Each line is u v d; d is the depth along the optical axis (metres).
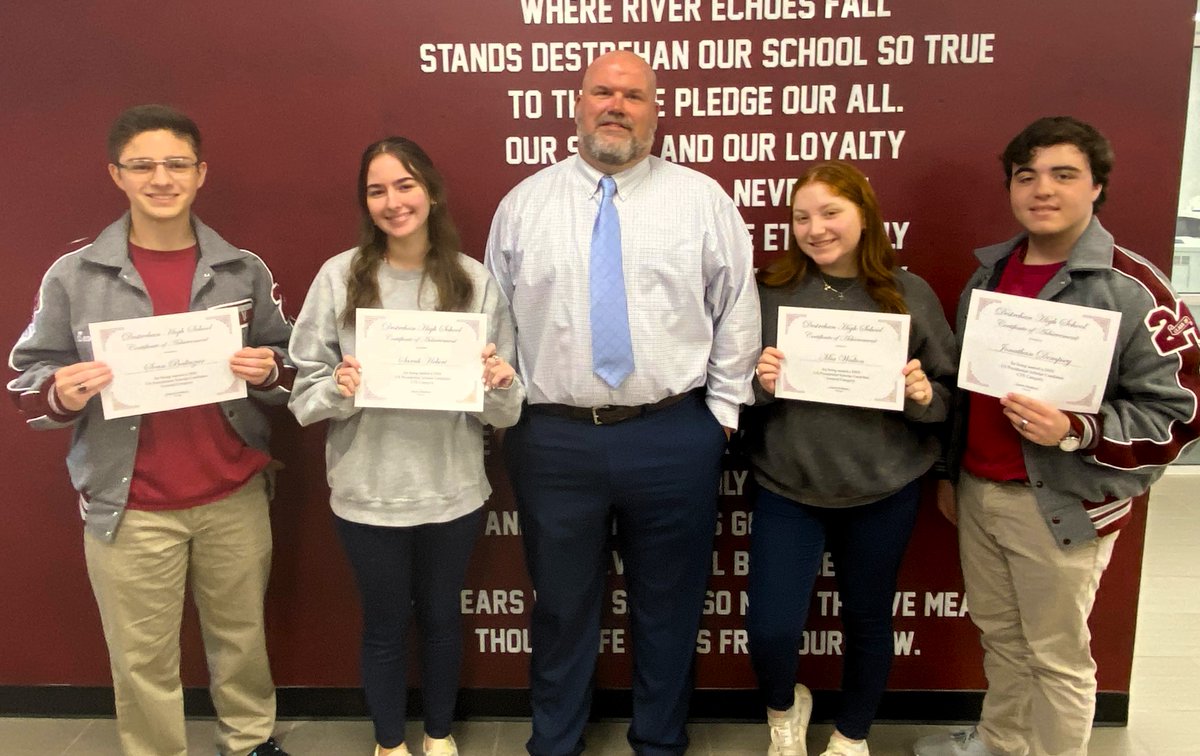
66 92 2.17
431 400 1.83
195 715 2.44
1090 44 2.08
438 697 2.12
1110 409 1.72
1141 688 2.56
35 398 1.77
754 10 2.10
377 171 1.77
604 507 1.96
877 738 2.35
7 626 2.42
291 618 2.43
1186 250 4.17
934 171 2.16
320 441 2.34
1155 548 3.62
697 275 1.89
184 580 1.98
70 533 2.37
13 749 2.31
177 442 1.88
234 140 2.20
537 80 2.15
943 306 2.22
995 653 2.06
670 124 2.17
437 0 2.12
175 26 2.14
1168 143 2.11
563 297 1.89
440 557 1.96
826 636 2.40
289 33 2.15
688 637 2.08
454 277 1.85
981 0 2.07
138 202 1.75
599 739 2.35
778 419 1.95
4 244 2.24
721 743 2.34
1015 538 1.87
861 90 2.13
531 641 2.17
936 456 1.97
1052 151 1.67
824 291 1.91
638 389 1.88
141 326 1.76
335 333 1.88
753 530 2.05
